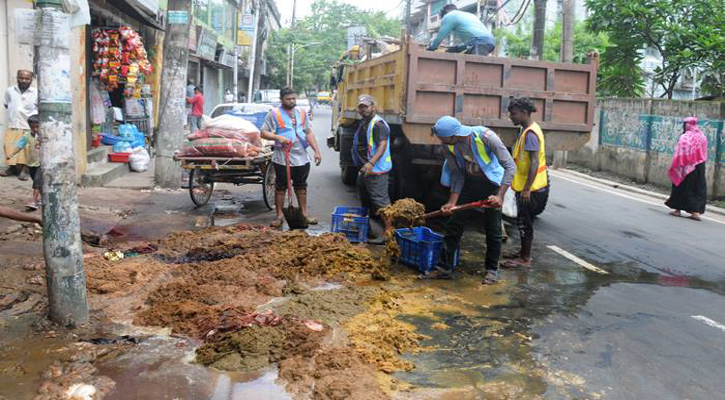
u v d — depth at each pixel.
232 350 3.86
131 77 11.74
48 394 3.28
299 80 60.47
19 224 6.68
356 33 23.66
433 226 8.00
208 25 28.75
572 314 4.91
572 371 3.85
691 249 7.43
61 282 4.11
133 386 3.42
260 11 38.06
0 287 4.78
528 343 4.27
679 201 9.70
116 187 10.06
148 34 15.83
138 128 15.34
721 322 4.84
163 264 5.63
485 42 7.93
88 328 4.18
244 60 38.12
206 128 8.65
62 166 3.99
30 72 9.12
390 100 7.57
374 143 7.09
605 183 14.07
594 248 7.29
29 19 3.75
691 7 15.34
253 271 5.51
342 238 6.54
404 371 3.75
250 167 8.53
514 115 5.99
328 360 3.74
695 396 3.58
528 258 6.37
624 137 15.02
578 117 7.48
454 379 3.67
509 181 5.41
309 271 5.61
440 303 5.07
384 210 6.35
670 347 4.29
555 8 29.80
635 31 15.38
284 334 4.09
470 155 5.55
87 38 11.52
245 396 3.36
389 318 4.56
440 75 6.95
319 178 12.30
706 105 12.31
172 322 4.29
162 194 9.77
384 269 5.68
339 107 11.86
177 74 10.09
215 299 4.77
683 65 14.64
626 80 16.22
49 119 3.91
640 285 5.81
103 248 6.25
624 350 4.21
